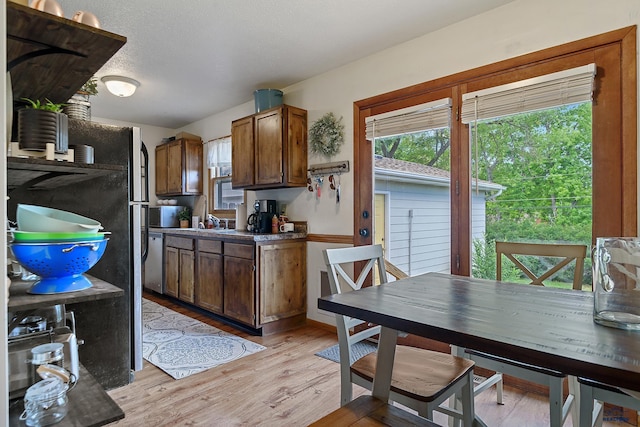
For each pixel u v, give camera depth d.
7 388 0.79
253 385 2.32
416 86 2.78
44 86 1.55
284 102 3.88
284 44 2.86
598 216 2.04
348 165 3.28
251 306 3.30
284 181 3.46
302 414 1.99
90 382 1.05
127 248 2.05
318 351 2.90
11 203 1.73
